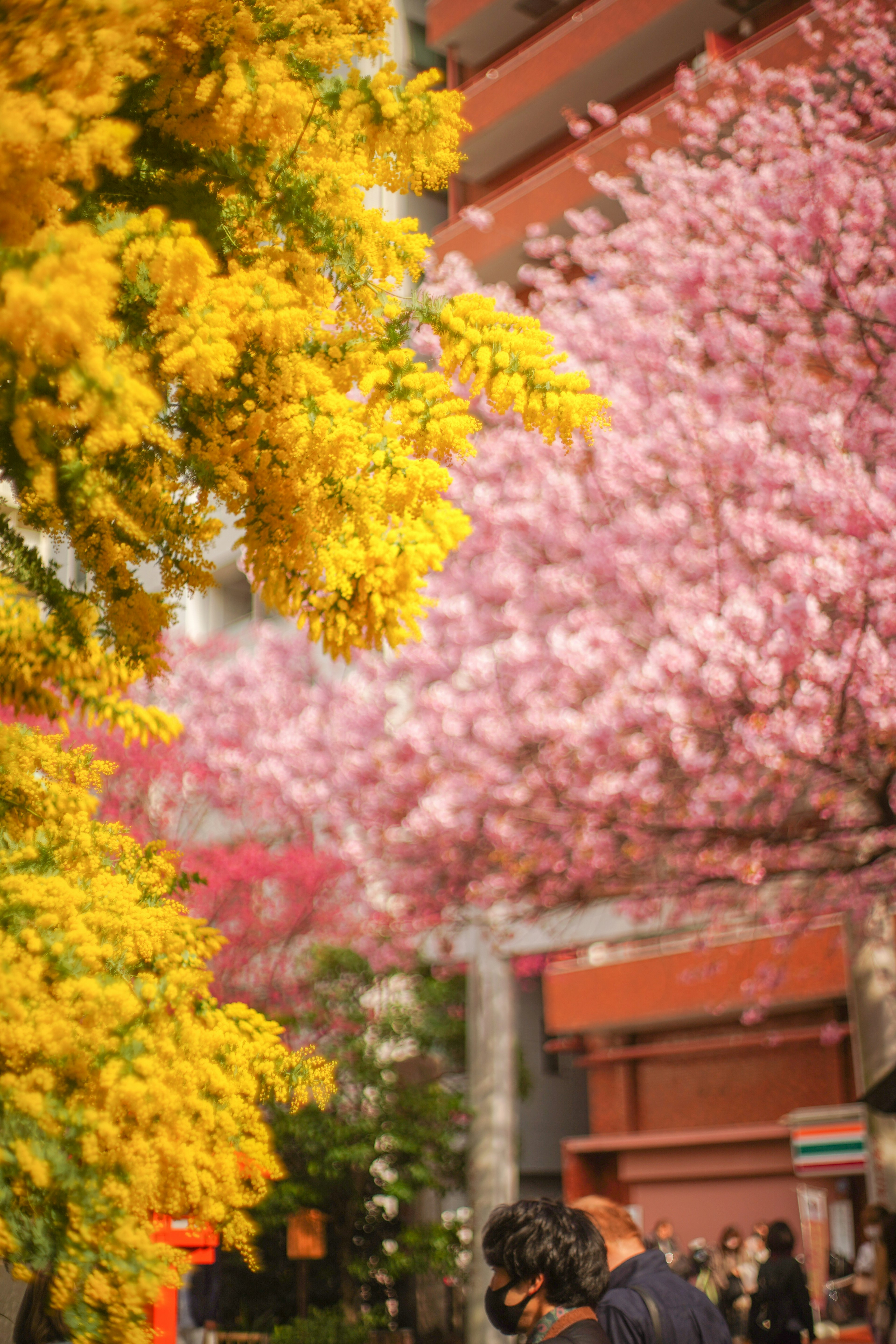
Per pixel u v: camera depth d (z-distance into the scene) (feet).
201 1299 27.20
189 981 8.45
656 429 44.83
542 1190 80.64
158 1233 9.12
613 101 69.92
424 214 74.02
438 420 9.00
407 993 59.11
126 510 8.80
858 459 39.22
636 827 41.73
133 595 9.35
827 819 39.52
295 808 58.70
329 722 57.93
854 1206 62.54
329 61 8.96
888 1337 22.24
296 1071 8.96
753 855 39.01
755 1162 66.85
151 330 7.79
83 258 6.80
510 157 73.77
